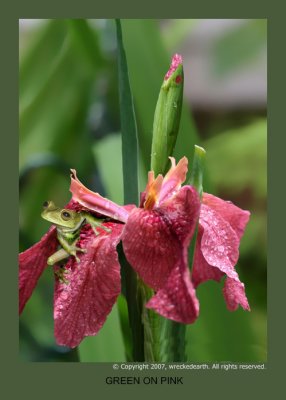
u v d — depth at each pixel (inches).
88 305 22.7
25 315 32.0
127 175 24.1
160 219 22.1
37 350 30.2
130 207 23.6
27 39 34.0
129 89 24.1
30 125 34.3
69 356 30.0
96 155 28.7
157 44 27.7
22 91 34.1
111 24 32.9
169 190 22.6
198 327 26.9
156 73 27.5
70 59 33.8
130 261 21.9
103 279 22.7
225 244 23.4
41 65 34.1
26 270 23.5
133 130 24.1
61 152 34.6
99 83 34.3
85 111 34.5
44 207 23.0
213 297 27.0
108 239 22.9
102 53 33.4
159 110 23.0
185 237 21.7
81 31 32.5
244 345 27.0
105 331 26.6
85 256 22.9
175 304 21.3
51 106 34.3
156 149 23.1
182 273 21.5
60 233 22.9
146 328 23.1
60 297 22.8
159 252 21.8
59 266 23.0
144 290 23.0
